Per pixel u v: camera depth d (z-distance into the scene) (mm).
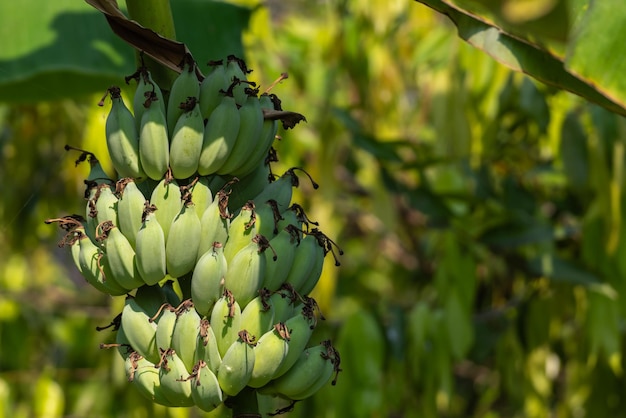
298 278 3521
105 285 3512
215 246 3455
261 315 3453
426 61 6469
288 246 3500
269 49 6043
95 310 7637
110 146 3510
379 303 6781
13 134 7305
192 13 4527
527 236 5324
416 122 6957
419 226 7188
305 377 3500
